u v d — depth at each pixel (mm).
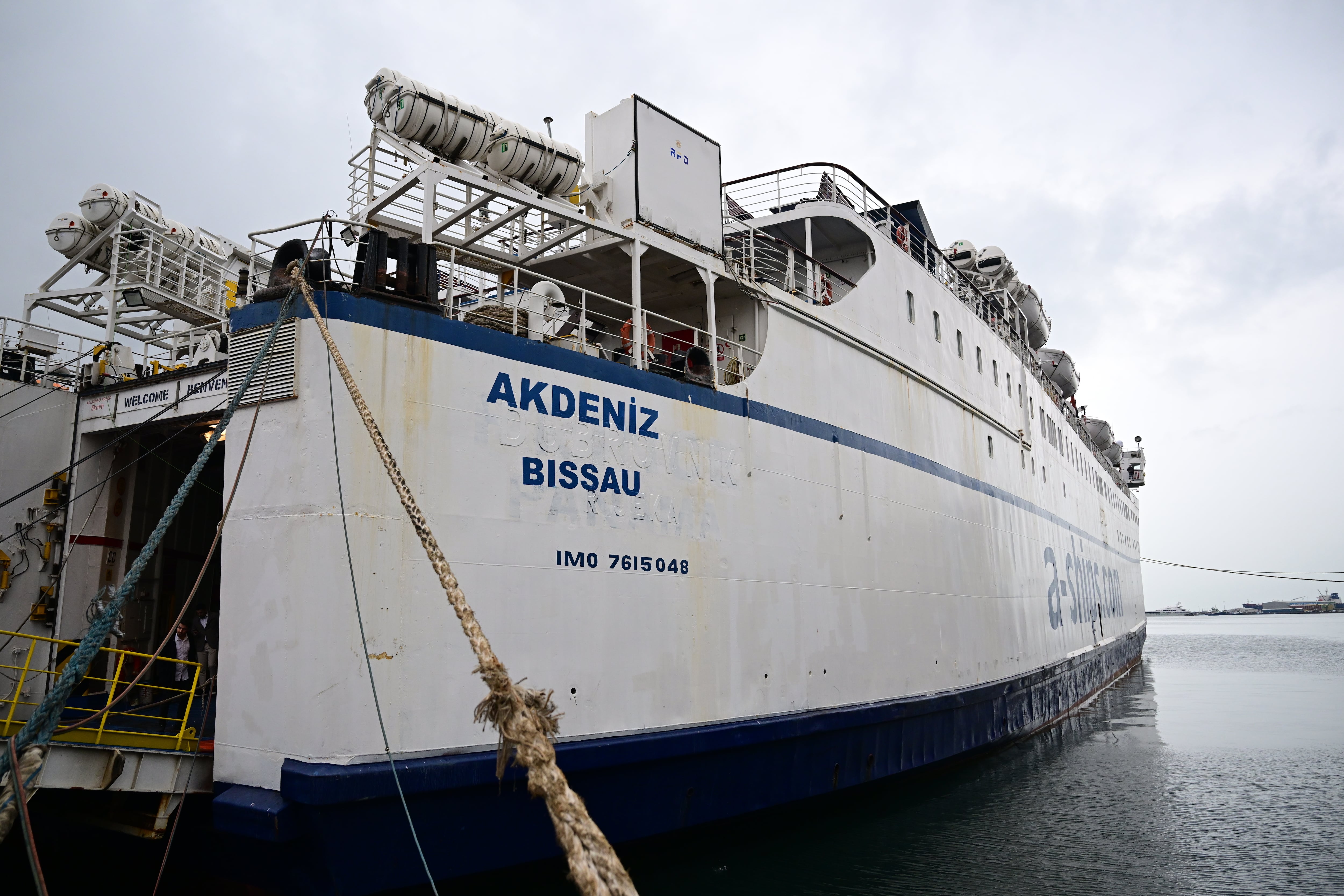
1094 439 38656
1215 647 67625
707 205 10867
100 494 10914
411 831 6875
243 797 6699
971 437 16641
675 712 8859
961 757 14281
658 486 9109
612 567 8500
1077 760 16109
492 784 7293
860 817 11367
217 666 8516
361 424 7035
